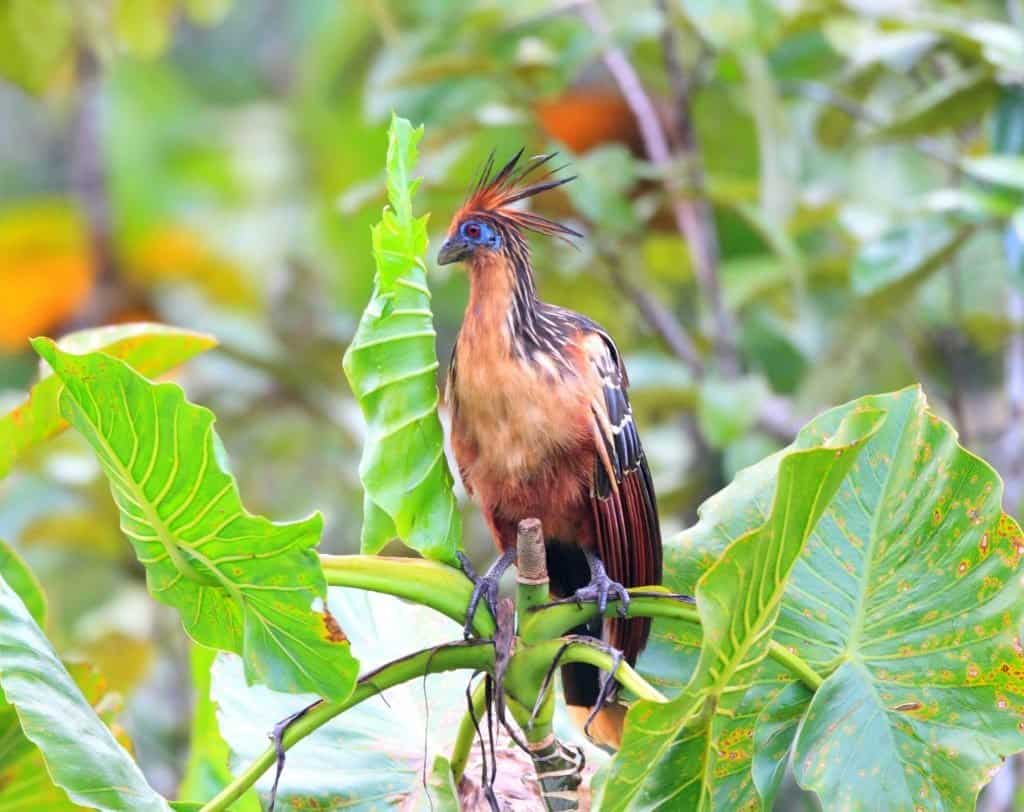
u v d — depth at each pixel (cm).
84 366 461
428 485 520
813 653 564
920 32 1104
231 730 589
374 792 566
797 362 1280
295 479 1289
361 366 514
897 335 1191
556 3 1184
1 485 1206
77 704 503
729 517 607
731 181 1147
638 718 471
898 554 567
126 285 1423
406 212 511
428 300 520
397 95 1240
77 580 1195
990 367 1298
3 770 573
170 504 478
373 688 512
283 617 491
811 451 467
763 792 560
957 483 562
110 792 486
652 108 1305
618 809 500
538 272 1227
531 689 525
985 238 1268
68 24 1393
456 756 554
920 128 1092
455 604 516
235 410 1298
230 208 1538
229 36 1678
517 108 1202
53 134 1711
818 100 1223
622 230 1136
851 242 1182
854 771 545
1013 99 1057
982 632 554
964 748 543
